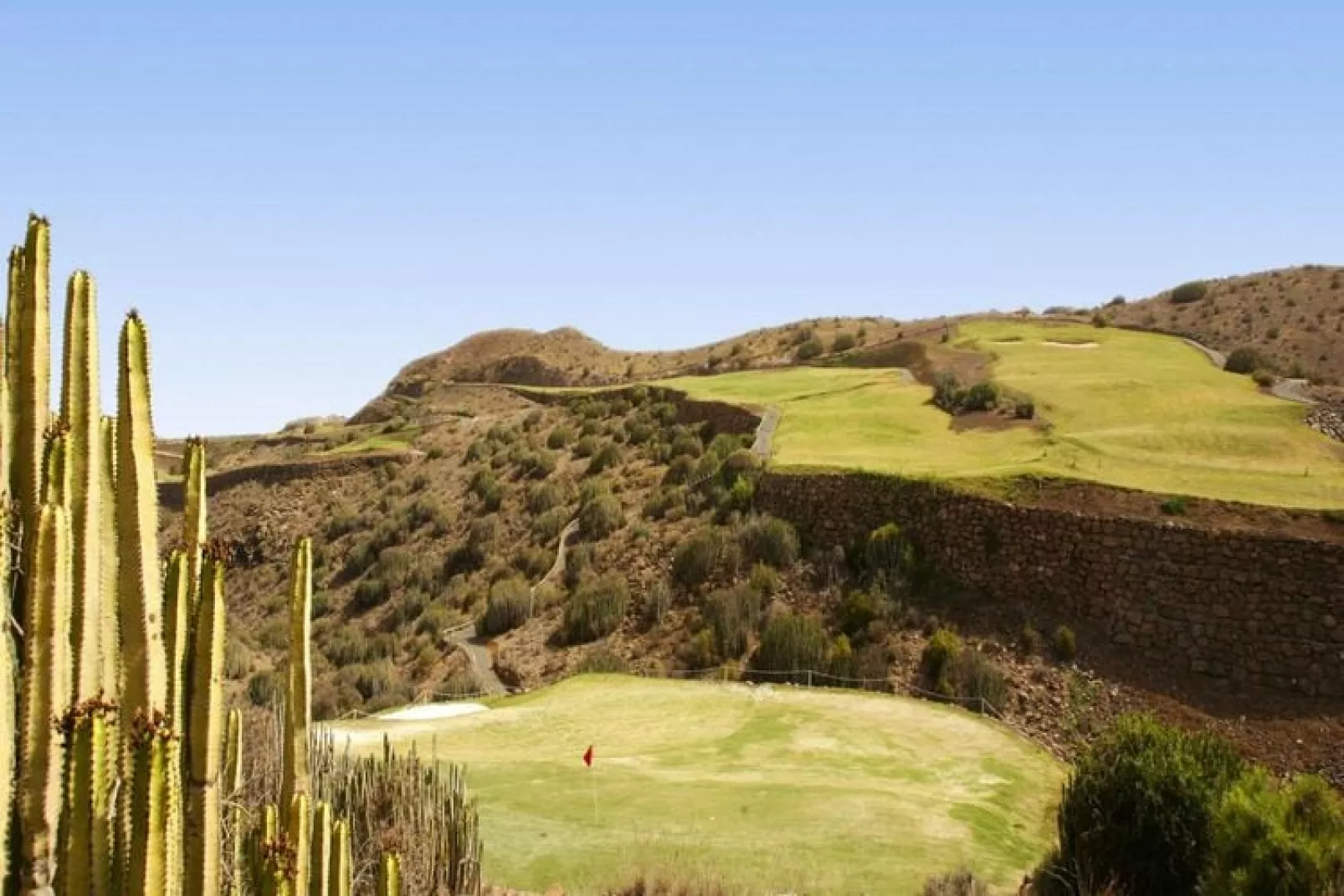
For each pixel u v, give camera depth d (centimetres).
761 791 1631
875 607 2884
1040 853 1435
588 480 4625
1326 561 2462
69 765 555
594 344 11306
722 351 9162
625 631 3198
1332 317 7025
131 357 630
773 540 3262
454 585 4106
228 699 1908
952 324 7425
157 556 635
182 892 619
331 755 1109
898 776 1750
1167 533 2666
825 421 4341
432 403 8556
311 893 736
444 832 1042
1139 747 1330
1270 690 2403
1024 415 4006
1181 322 7625
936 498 3081
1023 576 2838
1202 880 1102
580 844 1357
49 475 596
